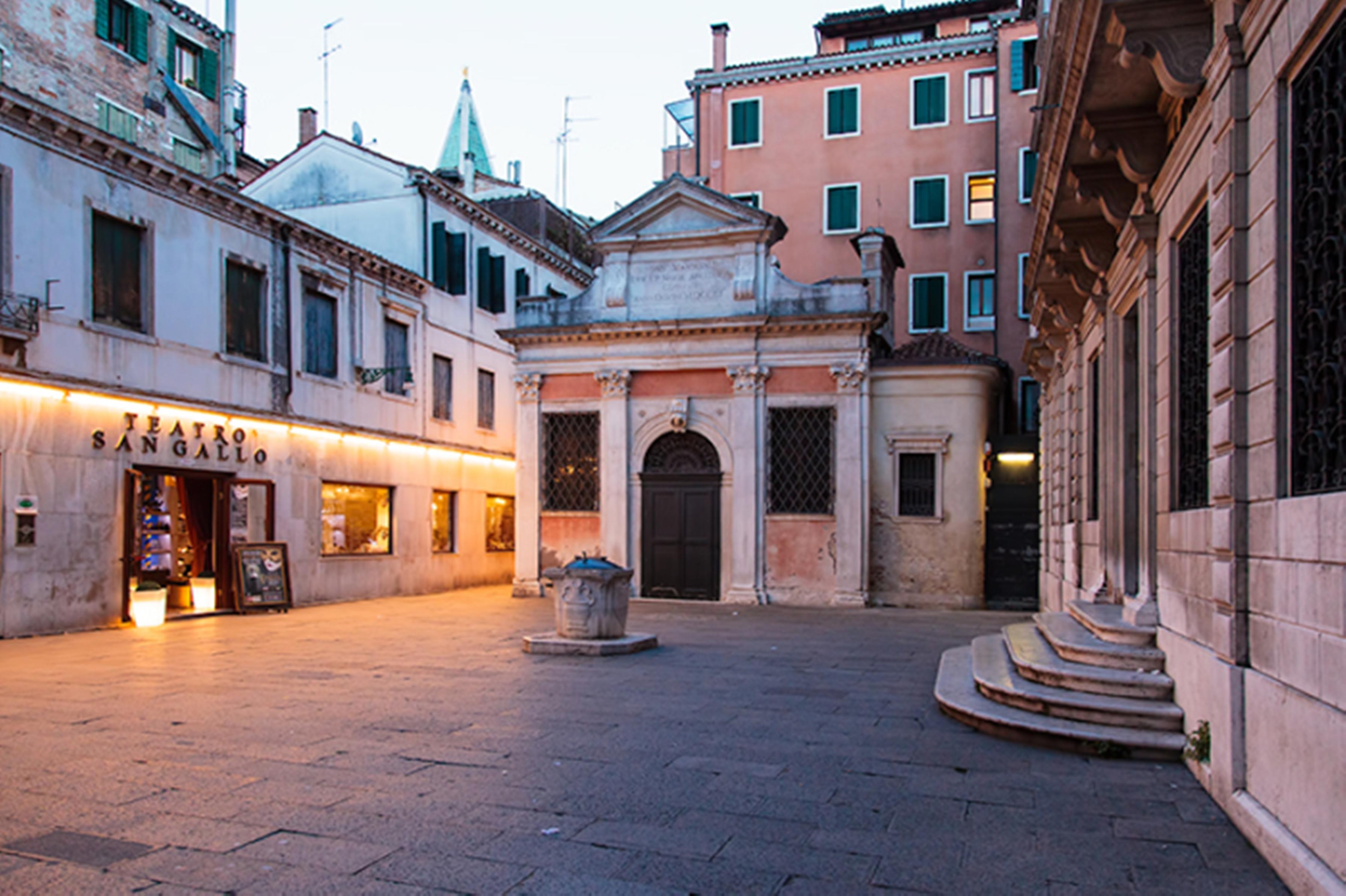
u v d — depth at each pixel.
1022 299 28.75
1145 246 8.60
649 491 21.89
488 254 27.88
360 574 21.53
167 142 26.78
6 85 13.65
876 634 15.23
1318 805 4.37
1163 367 8.04
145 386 16.12
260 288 19.05
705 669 11.20
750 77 31.38
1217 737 5.86
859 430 20.64
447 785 6.24
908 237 30.00
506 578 28.30
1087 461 12.86
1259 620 5.31
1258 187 5.26
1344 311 4.30
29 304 14.05
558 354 22.59
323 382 20.56
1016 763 6.84
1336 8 4.21
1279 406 5.00
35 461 14.32
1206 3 6.09
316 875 4.67
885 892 4.52
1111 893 4.51
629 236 22.17
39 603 14.37
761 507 21.05
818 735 7.73
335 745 7.29
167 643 13.57
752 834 5.32
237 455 18.17
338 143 25.48
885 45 33.28
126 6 25.61
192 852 4.98
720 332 21.34
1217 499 5.82
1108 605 10.48
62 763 6.75
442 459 24.91
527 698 9.25
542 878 4.66
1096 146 8.13
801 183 30.94
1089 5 6.54
